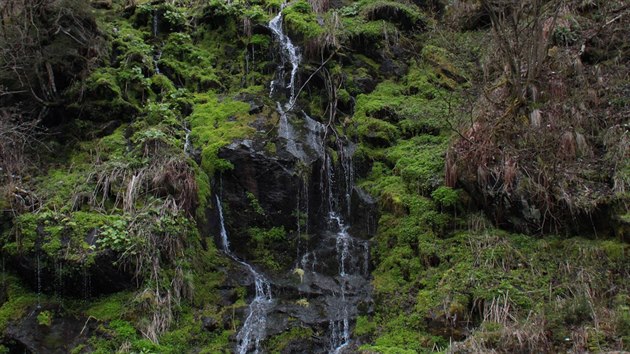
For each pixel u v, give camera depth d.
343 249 8.41
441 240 7.95
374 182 9.16
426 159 8.94
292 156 8.81
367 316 7.48
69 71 9.43
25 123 8.66
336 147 9.47
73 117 9.28
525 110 8.52
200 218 8.15
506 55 8.77
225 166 8.58
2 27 9.09
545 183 7.68
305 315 7.41
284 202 8.59
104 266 7.02
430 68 10.88
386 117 9.99
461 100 9.85
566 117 8.41
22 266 7.12
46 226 7.23
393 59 11.14
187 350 6.87
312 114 10.05
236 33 11.25
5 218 7.48
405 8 11.77
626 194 7.29
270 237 8.44
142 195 7.84
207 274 7.78
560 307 6.56
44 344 6.62
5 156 8.34
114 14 11.43
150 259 7.20
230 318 7.31
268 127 9.27
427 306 7.12
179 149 8.54
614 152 7.91
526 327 6.32
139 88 9.70
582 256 7.15
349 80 10.52
